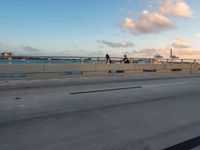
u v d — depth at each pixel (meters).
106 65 24.36
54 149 5.16
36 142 5.52
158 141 5.62
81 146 5.31
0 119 7.30
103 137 5.87
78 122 7.07
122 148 5.21
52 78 20.30
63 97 10.98
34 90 13.06
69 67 21.64
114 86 15.11
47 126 6.67
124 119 7.45
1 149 5.14
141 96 11.51
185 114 8.20
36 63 19.86
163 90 13.70
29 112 8.16
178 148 5.23
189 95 12.08
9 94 11.72
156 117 7.73
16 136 5.89
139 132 6.25
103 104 9.52
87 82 17.20
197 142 5.58
